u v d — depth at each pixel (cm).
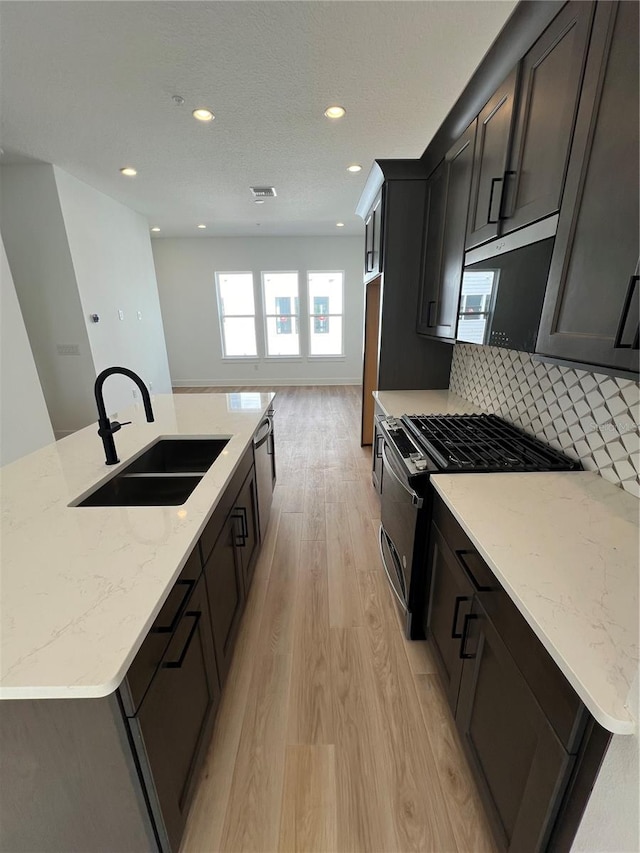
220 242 699
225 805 120
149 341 566
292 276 727
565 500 122
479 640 110
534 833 82
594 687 63
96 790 81
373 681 159
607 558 95
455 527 127
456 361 280
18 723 75
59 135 290
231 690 156
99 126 275
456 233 194
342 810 118
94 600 81
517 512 116
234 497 161
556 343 110
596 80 90
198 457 200
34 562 94
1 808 83
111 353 466
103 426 149
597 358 93
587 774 68
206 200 464
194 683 113
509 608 93
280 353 769
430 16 174
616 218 86
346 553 246
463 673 122
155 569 91
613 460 131
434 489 146
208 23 177
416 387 297
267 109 252
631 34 79
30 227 380
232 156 329
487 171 154
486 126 155
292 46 193
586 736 68
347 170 360
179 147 312
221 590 142
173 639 96
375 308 385
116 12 170
